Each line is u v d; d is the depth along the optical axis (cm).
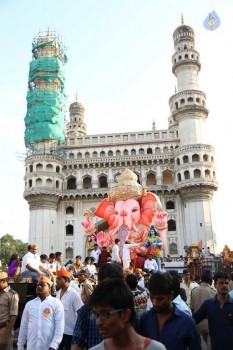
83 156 6531
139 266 2306
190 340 456
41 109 6562
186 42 7069
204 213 5744
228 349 602
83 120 8431
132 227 2680
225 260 3403
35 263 1184
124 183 2853
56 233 6022
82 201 6222
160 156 6359
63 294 865
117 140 6650
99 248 2686
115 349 304
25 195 6003
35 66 6875
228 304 623
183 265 3228
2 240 10450
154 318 485
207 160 6106
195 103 6500
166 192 6134
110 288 306
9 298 770
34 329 706
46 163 6197
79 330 555
